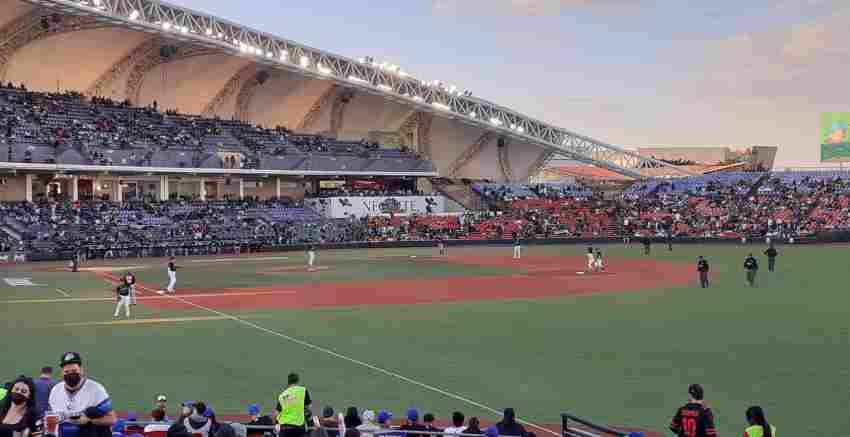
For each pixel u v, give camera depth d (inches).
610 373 834.2
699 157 6343.5
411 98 4190.5
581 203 4244.6
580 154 4724.4
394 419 660.1
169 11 3420.3
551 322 1210.6
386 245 3506.4
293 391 511.8
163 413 541.6
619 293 1624.0
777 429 619.2
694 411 457.7
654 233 3722.9
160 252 2967.5
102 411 347.3
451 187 4547.2
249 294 1640.0
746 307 1355.8
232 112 4244.6
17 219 2783.0
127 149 3174.2
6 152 2827.3
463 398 735.7
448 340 1050.7
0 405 374.0
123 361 908.6
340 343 1032.2
